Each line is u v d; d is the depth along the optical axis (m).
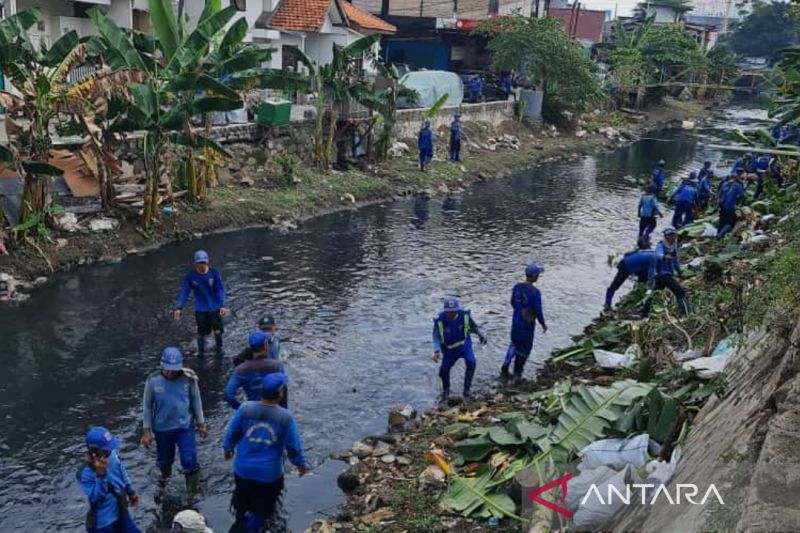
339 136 23.77
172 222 17.20
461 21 41.56
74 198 16.08
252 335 8.05
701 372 8.02
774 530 3.87
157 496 7.72
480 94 37.16
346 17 30.14
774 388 5.62
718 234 17.44
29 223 14.27
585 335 12.63
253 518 6.85
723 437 5.71
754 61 66.31
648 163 33.75
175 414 7.64
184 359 11.05
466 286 15.12
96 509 6.17
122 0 22.48
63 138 16.73
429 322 13.04
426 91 30.83
